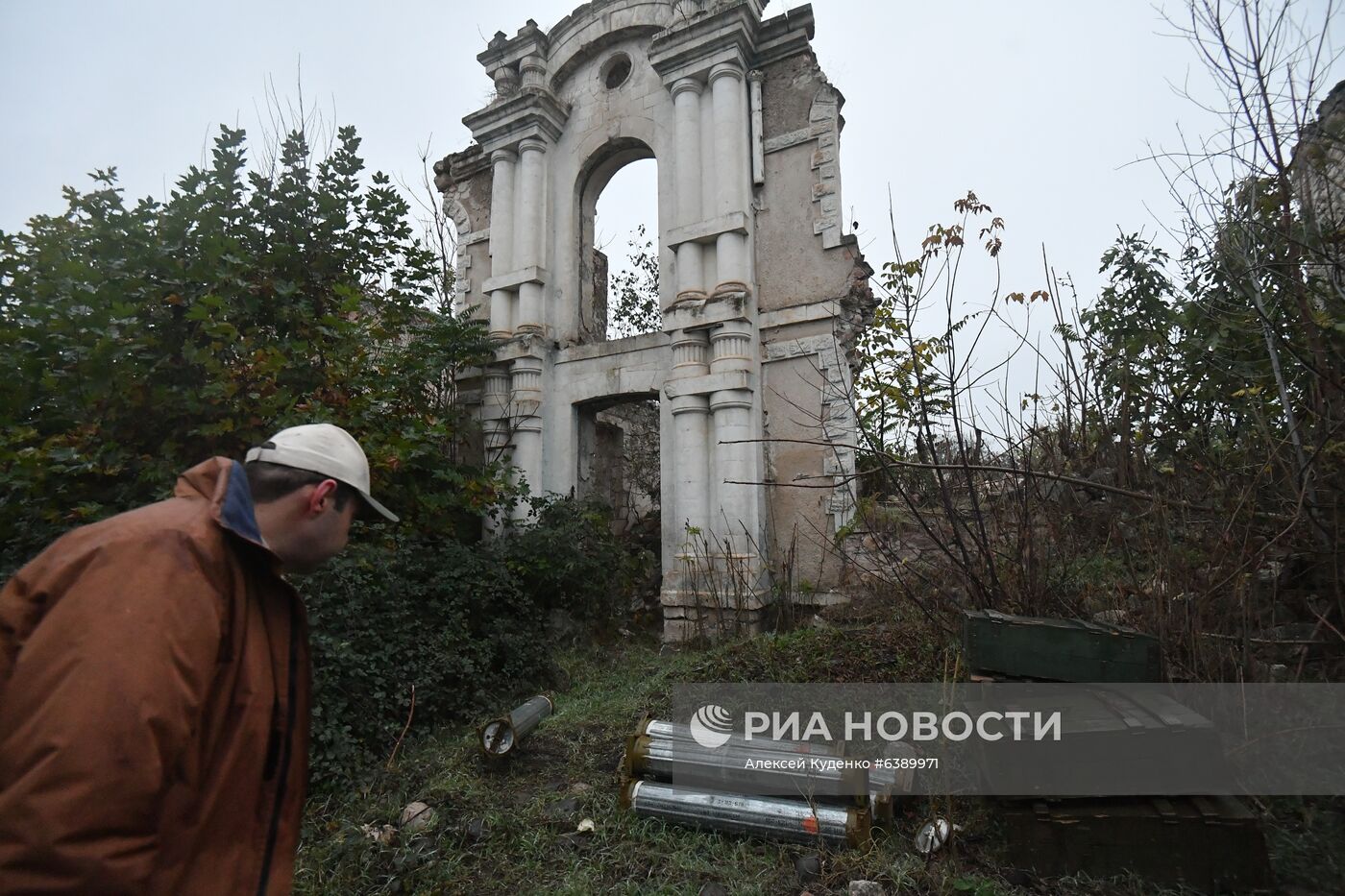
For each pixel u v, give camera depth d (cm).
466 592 612
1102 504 435
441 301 983
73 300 461
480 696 537
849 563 666
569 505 846
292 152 698
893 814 343
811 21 841
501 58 1048
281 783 162
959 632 443
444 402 920
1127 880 285
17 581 139
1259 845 276
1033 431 447
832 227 810
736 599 728
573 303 984
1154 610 371
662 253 911
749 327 818
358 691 453
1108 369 448
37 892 111
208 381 505
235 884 147
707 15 848
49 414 461
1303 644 364
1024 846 299
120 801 116
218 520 151
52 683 120
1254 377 416
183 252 542
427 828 354
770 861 314
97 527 143
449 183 1129
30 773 114
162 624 130
